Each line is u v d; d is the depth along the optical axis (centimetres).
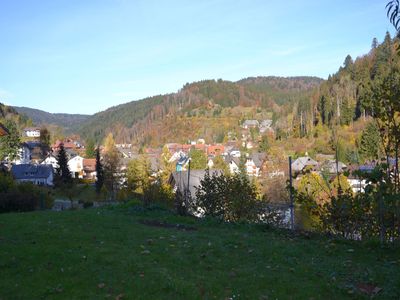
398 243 815
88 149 10994
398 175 830
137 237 909
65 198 5328
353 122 8319
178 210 1312
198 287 592
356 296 558
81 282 615
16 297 563
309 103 11831
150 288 589
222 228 1068
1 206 2330
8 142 8394
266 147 9075
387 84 846
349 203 879
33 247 801
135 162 5119
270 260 728
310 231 989
